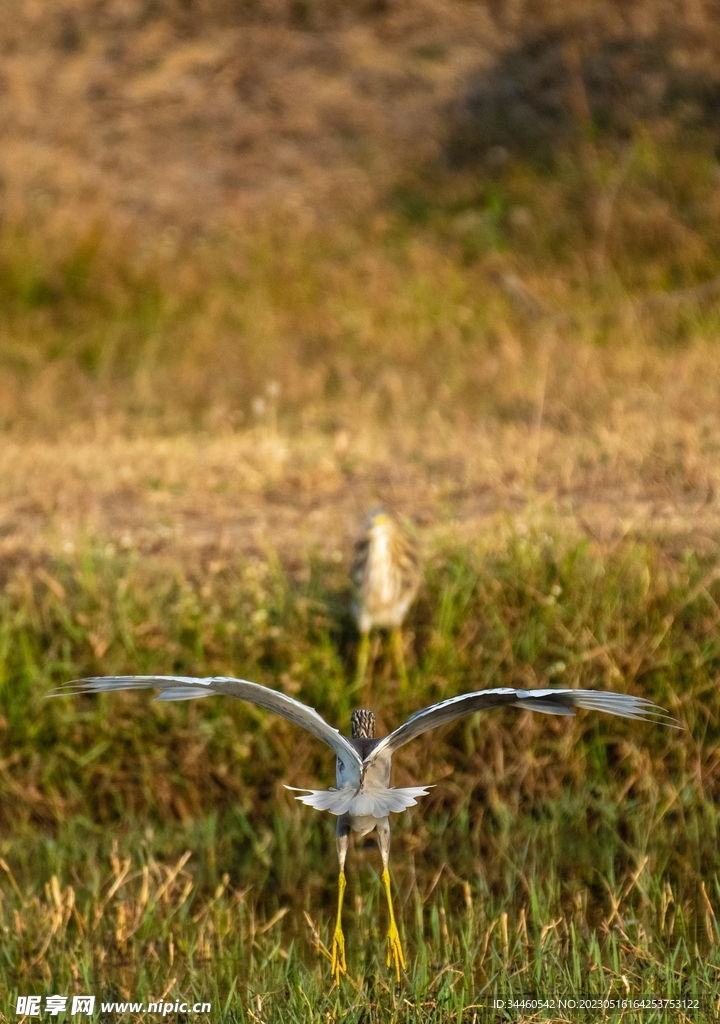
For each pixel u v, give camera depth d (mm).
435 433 21734
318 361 26734
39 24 40531
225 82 38000
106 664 14367
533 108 35031
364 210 32969
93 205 32969
